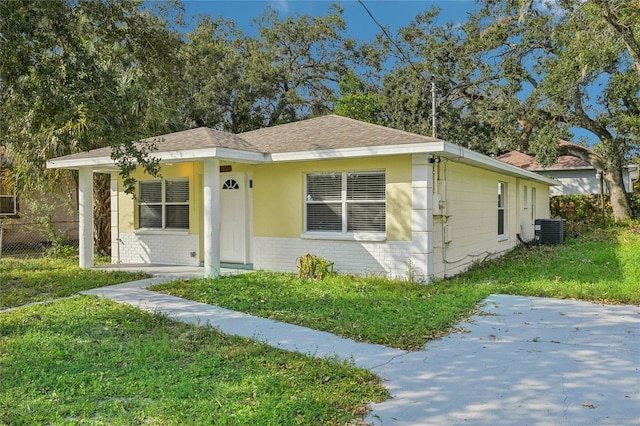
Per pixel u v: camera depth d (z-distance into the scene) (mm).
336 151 9312
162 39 10258
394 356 5090
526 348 5324
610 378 4391
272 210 10805
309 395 4020
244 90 25219
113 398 3998
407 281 9141
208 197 9719
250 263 11500
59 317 6766
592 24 14875
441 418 3621
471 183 11719
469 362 4879
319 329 6148
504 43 22875
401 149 8742
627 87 20172
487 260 12703
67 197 15633
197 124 24875
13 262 12992
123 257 12945
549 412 3705
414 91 25078
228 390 4113
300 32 27859
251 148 10305
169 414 3643
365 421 3588
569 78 19078
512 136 24156
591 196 25375
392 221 9422
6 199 16656
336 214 10141
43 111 7043
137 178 12680
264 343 5504
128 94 7375
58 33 7008
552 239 16281
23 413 3689
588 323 6355
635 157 22625
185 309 7258
